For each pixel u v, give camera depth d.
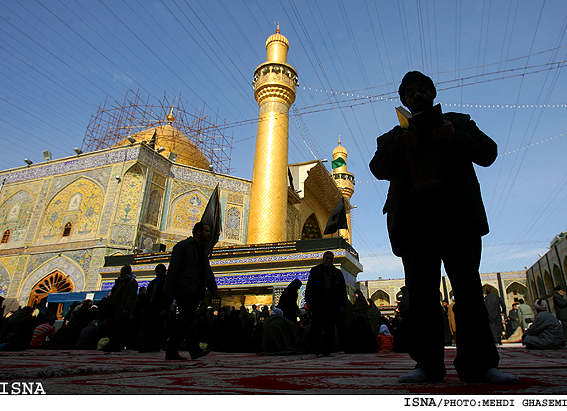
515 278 25.98
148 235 12.54
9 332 5.26
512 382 0.99
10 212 13.83
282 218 12.43
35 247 12.66
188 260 2.76
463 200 1.20
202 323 5.53
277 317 4.04
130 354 3.67
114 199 12.30
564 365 1.68
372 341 4.75
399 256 1.40
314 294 3.84
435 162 1.26
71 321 5.89
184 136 17.50
